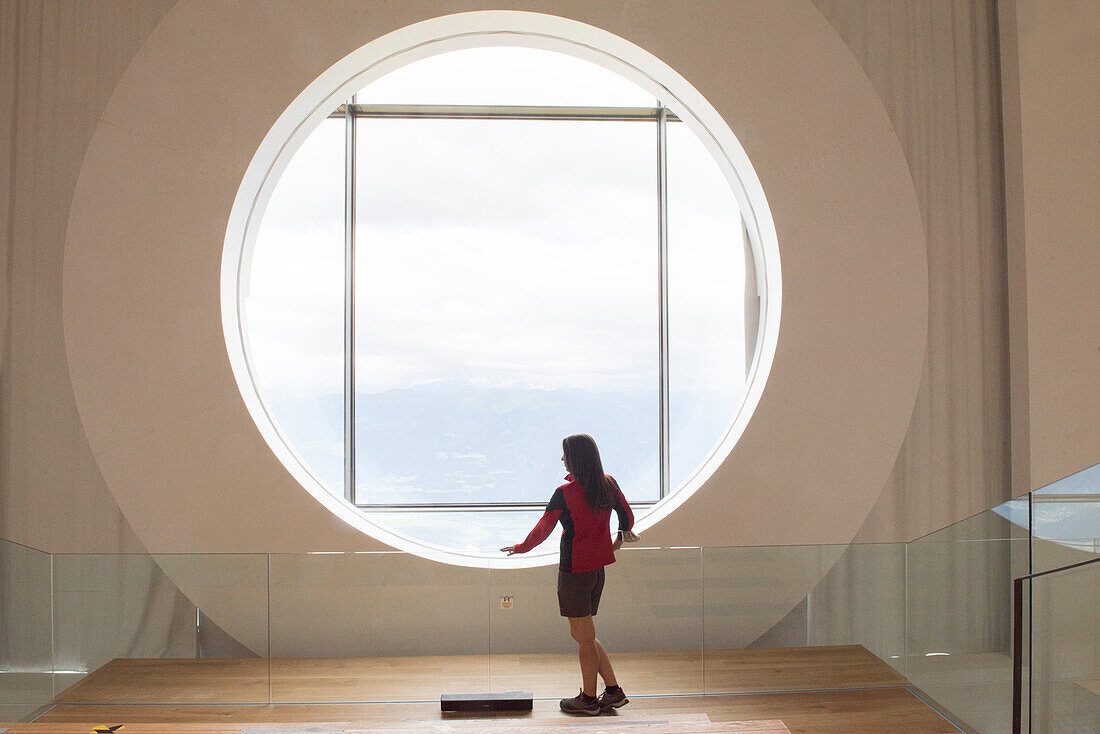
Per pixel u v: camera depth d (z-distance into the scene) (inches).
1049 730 122.1
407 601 158.1
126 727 133.6
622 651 160.2
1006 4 186.2
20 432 179.0
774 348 186.5
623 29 183.9
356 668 156.8
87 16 180.7
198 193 179.2
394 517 397.7
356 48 181.0
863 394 186.9
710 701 155.3
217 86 179.8
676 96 197.3
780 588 161.9
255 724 145.1
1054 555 127.1
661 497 330.6
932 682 154.3
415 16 181.0
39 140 179.9
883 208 187.3
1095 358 179.5
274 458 179.8
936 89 190.5
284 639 157.1
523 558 183.0
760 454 185.8
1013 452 186.1
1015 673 126.7
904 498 188.1
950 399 189.3
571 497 145.3
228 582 156.9
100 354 177.6
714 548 161.9
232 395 179.0
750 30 186.1
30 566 156.3
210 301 178.9
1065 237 180.5
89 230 177.6
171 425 178.4
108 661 156.0
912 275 187.2
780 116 186.4
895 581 163.0
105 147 177.9
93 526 178.5
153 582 156.3
